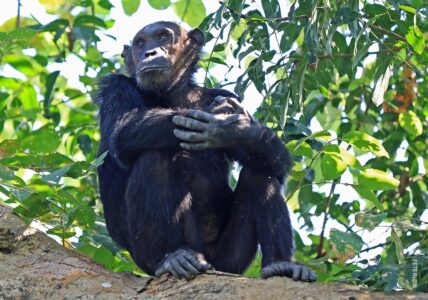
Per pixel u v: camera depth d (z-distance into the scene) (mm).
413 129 16125
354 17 12680
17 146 12031
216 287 10055
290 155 12484
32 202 11078
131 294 10203
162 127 12109
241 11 12781
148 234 11766
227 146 12062
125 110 12820
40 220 11883
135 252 12047
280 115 12391
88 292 10234
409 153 16609
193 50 14586
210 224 12883
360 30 13000
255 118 13438
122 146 12227
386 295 9562
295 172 13133
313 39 12516
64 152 20047
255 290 9922
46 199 11195
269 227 11945
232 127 11859
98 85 13875
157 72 13531
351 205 16094
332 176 12688
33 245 10852
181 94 14164
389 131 16703
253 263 13797
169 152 12508
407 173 16328
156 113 12359
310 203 16078
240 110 12422
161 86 13664
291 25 13258
